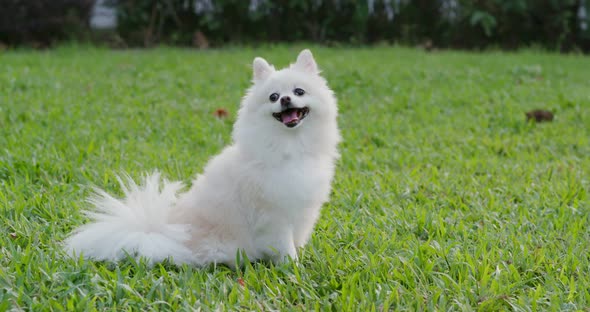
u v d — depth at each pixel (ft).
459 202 16.56
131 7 59.11
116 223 12.09
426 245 12.89
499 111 28.63
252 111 12.63
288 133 12.27
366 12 61.31
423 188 18.02
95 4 58.13
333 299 10.84
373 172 19.57
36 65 39.83
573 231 14.16
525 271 11.89
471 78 38.09
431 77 37.96
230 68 40.45
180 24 60.95
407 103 30.40
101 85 33.06
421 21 63.98
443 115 28.14
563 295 10.94
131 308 10.35
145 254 11.80
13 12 52.54
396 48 58.29
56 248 12.46
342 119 27.25
